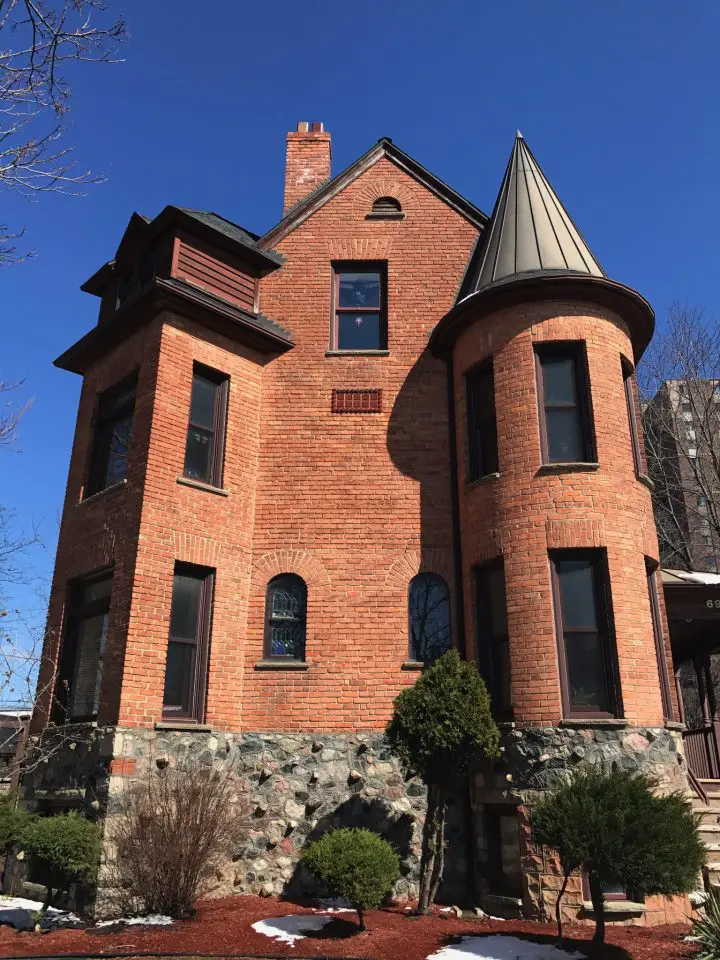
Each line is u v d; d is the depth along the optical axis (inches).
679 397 1080.8
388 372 563.8
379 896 357.4
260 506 529.0
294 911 398.6
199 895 400.5
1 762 527.2
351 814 454.6
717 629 620.1
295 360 567.8
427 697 394.3
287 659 498.3
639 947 323.6
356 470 536.4
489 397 512.1
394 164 636.1
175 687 460.1
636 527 458.6
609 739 404.2
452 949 318.7
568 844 304.5
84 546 502.0
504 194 574.9
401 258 601.9
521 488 462.3
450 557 512.1
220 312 518.9
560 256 519.2
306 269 599.5
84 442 553.3
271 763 468.4
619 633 425.1
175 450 485.4
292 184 698.2
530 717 418.3
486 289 496.1
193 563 479.5
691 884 295.6
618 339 501.4
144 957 306.8
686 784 418.9
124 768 408.8
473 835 439.2
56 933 351.9
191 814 395.2
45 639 509.4
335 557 514.6
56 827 374.6
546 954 307.1
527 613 437.4
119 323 528.1
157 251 543.5
